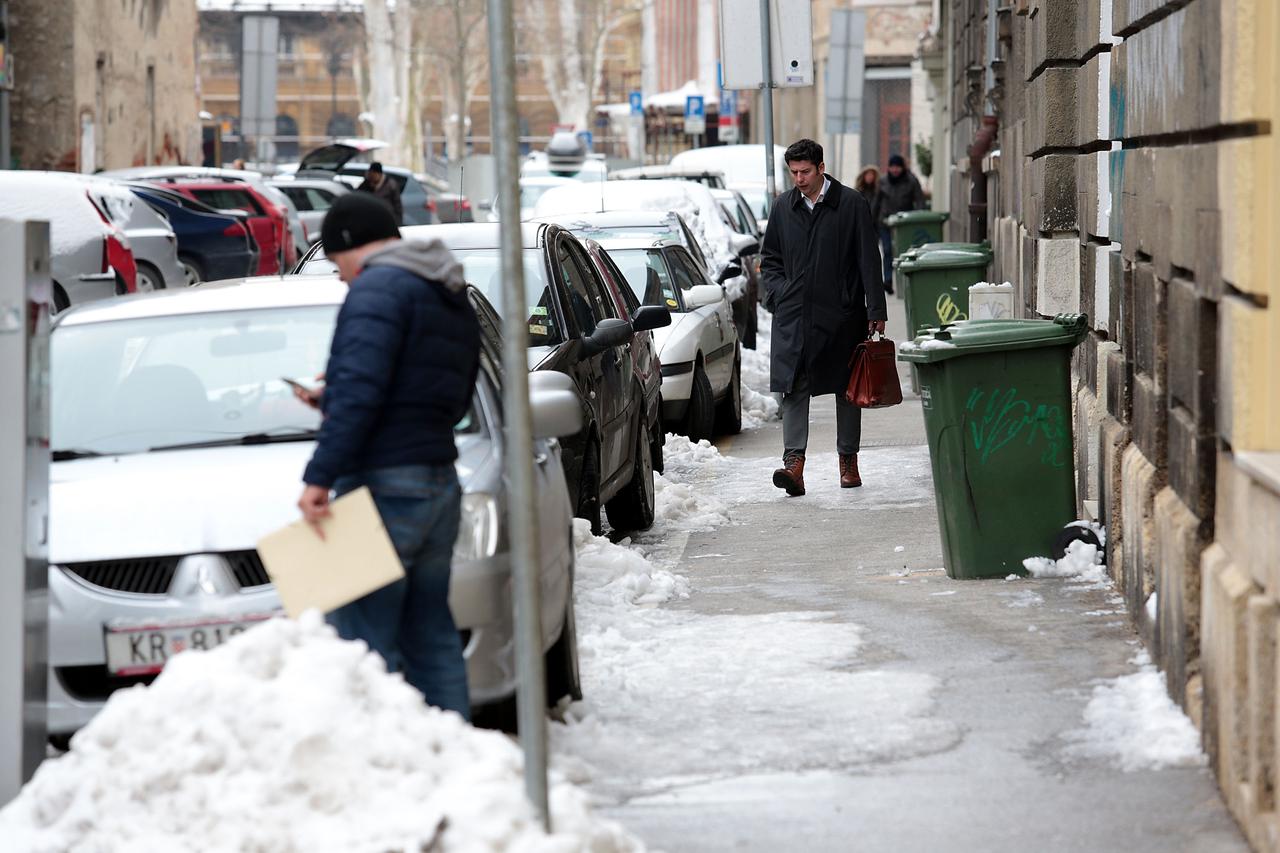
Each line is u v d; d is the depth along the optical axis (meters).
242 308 21.33
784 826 15.96
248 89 93.69
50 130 96.38
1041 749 17.88
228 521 17.47
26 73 96.12
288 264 85.00
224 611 17.00
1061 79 33.84
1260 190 15.86
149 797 13.48
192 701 13.74
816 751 18.09
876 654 21.89
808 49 60.66
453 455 15.96
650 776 17.48
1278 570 14.59
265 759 13.48
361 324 15.28
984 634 22.61
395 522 15.59
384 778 13.52
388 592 15.76
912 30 153.12
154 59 124.62
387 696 14.04
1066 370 25.78
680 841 15.66
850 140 152.75
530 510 13.48
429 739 13.90
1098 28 28.97
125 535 17.41
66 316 21.70
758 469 39.22
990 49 54.06
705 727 19.02
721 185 89.19
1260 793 14.83
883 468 38.19
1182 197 18.91
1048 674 20.58
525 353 13.44
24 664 15.42
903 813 16.20
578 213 49.12
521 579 13.50
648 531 32.41
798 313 34.59
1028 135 38.44
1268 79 15.77
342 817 13.34
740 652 22.17
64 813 13.63
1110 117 27.02
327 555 15.13
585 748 18.23
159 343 20.86
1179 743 17.58
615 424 30.23
